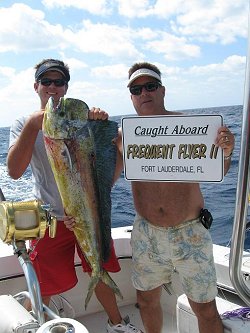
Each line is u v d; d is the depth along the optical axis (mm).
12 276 2779
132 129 2066
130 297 3279
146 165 2078
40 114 2285
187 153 2002
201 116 1953
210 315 2293
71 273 2643
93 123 2104
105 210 2211
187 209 2311
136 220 2496
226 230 5508
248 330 2145
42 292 2553
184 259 2336
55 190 2566
